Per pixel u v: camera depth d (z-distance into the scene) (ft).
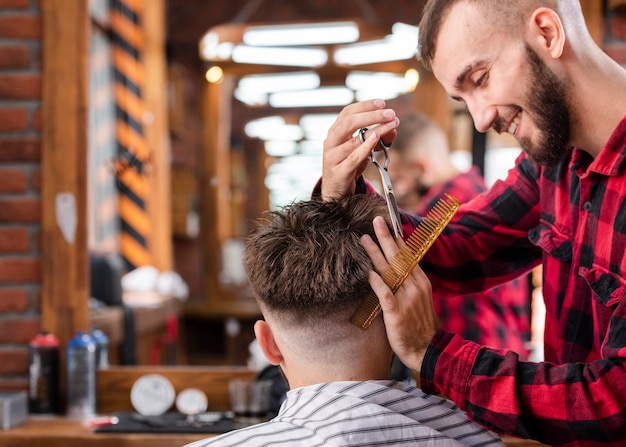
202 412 6.24
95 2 9.14
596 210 3.49
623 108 3.29
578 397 2.82
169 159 10.05
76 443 5.47
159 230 9.53
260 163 13.62
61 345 6.34
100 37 9.27
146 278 8.99
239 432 2.91
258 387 5.72
